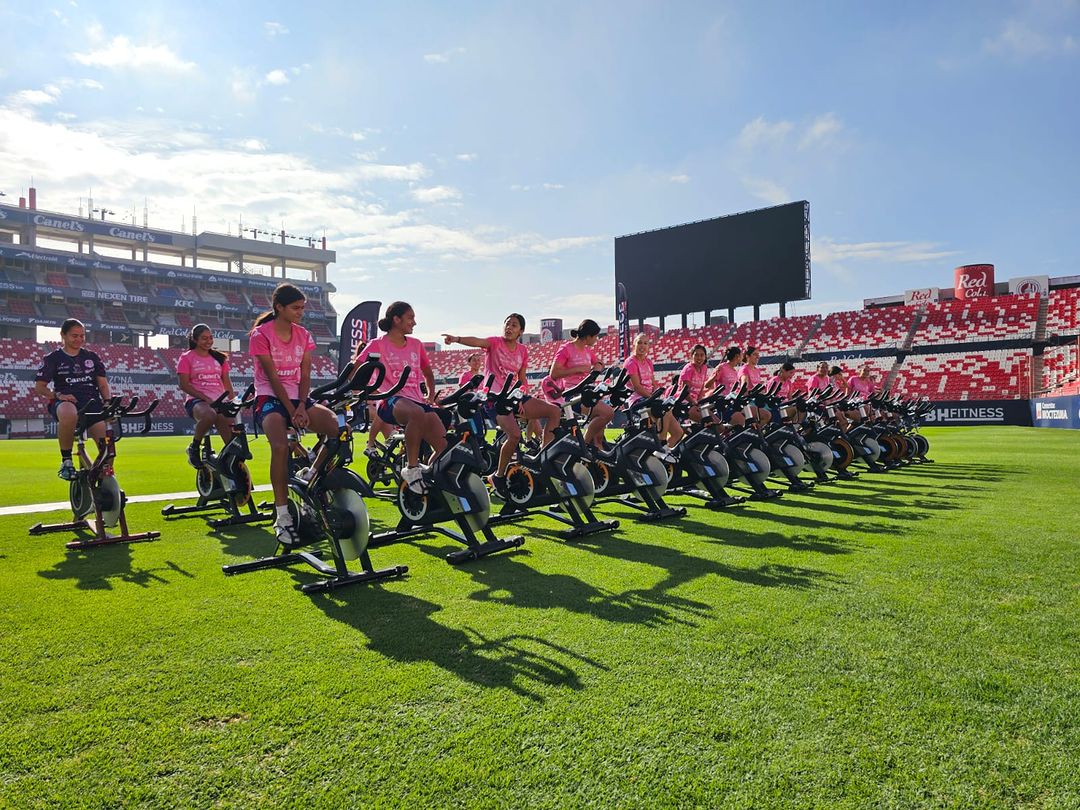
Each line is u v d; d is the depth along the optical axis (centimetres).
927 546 411
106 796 162
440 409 423
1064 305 2836
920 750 178
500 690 217
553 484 492
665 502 616
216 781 168
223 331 4472
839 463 779
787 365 836
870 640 254
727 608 296
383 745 184
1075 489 654
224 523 528
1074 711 198
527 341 4828
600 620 284
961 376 2745
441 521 436
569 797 159
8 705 210
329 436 349
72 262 3953
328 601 321
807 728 190
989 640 253
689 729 190
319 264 5084
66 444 465
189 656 249
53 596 331
